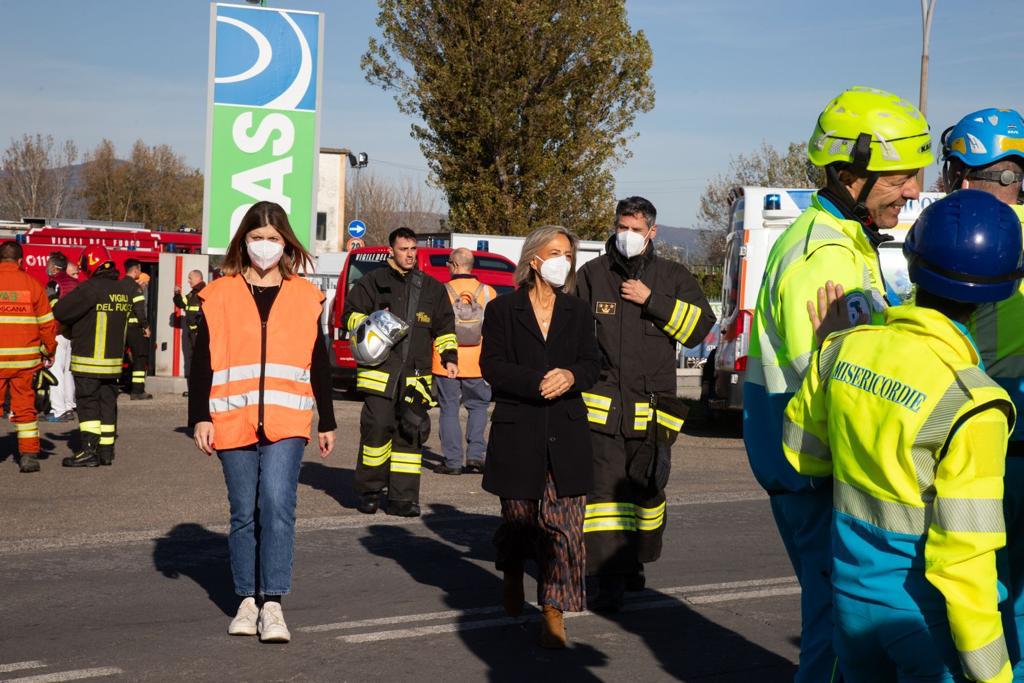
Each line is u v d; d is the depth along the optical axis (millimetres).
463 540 7977
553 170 34062
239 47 12227
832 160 3539
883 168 3471
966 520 2633
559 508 5551
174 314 18891
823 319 3342
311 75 12367
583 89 34062
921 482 2727
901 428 2729
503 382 5539
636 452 6113
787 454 3154
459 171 34062
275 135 12320
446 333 9031
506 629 5852
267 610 5551
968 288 2814
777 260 3559
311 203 12445
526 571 7230
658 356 6160
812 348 3350
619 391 6137
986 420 2660
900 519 2754
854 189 3533
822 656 3361
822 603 3391
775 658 5414
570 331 5672
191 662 5238
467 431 11430
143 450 12219
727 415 16906
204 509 8945
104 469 10945
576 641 5668
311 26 12352
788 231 3639
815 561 3404
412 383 8766
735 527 8531
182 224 76562
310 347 5578
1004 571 2961
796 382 3416
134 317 11289
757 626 5949
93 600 6285
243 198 12297
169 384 18609
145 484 10102
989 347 3844
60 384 15109
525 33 33531
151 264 23719
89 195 76500
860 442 2822
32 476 10484
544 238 5656
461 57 33344
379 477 8875
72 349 11078
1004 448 2691
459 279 11461
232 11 12180
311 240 12484
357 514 8891
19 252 10672
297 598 6402
